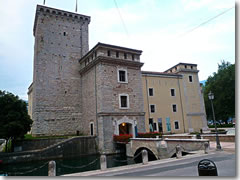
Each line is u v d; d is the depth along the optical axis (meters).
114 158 23.53
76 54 34.94
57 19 34.41
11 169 19.28
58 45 33.47
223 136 22.25
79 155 24.88
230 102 43.97
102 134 25.38
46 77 31.17
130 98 29.27
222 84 44.88
